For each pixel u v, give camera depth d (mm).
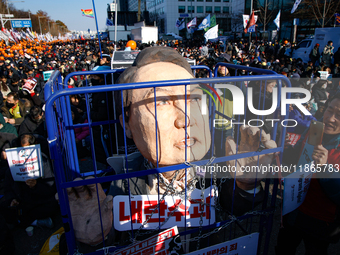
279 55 15867
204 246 1916
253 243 1768
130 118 1450
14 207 3066
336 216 1770
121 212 1497
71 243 1334
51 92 1346
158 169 1333
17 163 2906
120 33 26672
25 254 2811
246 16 20953
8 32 33375
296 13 25891
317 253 1931
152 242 1433
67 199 1297
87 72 2035
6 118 5488
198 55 14242
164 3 59000
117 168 1825
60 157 1289
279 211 3115
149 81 1325
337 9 20938
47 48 33906
